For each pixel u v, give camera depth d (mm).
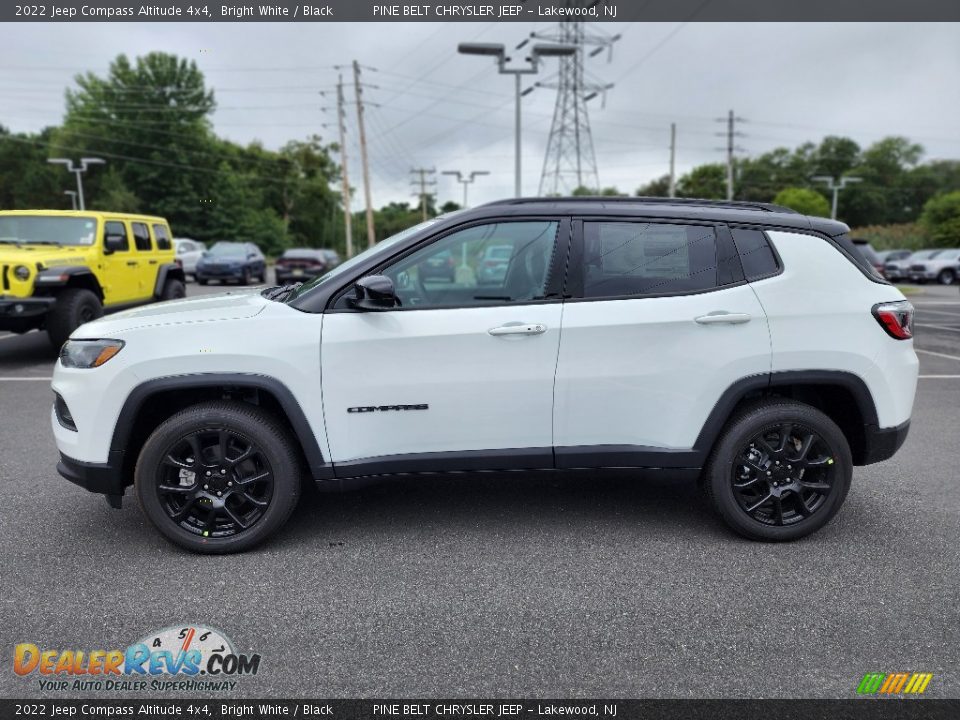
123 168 60156
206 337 3248
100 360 3242
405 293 3398
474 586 3092
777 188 94875
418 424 3354
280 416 3510
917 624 2773
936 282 29875
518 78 18047
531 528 3732
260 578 3152
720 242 3453
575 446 3441
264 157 81750
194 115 61938
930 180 93938
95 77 60562
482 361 3322
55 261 8664
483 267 3432
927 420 6176
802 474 3494
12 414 6215
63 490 4270
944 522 3812
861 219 95500
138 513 3900
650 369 3369
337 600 2965
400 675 2461
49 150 63031
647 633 2717
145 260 10797
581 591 3045
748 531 3512
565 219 3445
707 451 3449
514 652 2596
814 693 2361
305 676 2457
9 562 3293
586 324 3336
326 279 3406
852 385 3436
